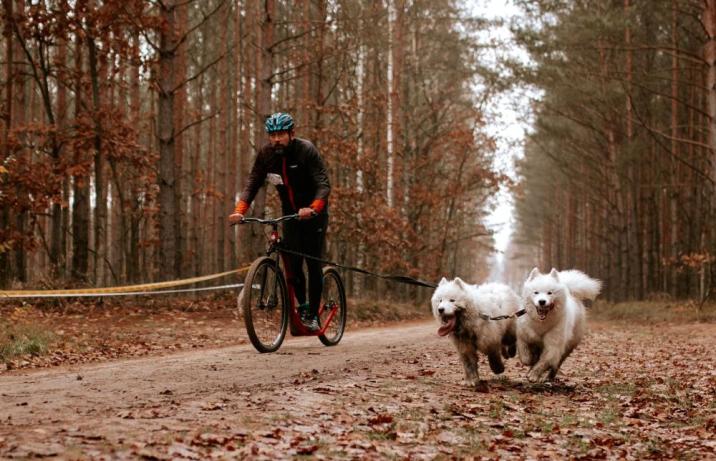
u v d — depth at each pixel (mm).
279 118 8648
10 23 18266
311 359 8711
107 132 18750
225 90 30938
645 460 5234
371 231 24297
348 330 16938
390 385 7121
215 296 18734
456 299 7145
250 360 8492
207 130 41281
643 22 28406
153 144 31625
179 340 12578
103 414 5199
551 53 27688
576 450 5301
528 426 5879
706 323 20203
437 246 32656
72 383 6828
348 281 29344
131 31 19188
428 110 34125
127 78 34625
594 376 9141
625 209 36125
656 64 31125
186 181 36656
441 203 32094
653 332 17719
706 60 21719
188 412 5285
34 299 15977
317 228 9008
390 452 4699
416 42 32562
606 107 30125
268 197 23016
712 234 22812
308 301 9453
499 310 7488
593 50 29062
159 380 7000
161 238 19016
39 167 17812
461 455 4855
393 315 22219
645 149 30422
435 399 6598
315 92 29312
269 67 19156
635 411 6773
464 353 7410
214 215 34344
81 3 17906
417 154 32500
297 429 4992
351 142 24734
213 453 4238
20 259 20484
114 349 11078
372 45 26984
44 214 17734
